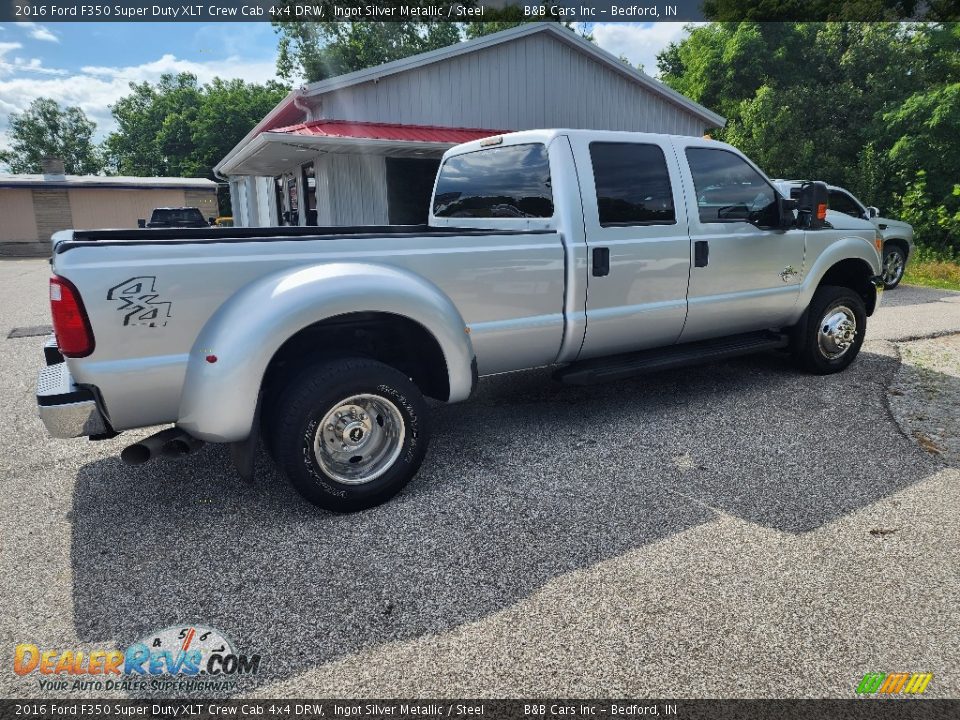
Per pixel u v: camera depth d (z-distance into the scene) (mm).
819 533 2984
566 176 4008
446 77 12422
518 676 2131
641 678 2109
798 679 2098
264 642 2318
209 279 2887
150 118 52688
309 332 3385
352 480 3227
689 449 4016
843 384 5352
